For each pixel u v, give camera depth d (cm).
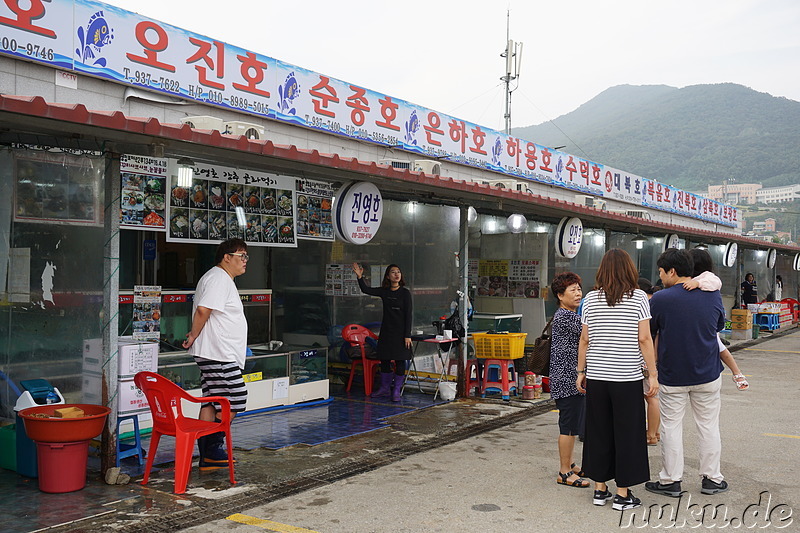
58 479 464
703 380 477
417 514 438
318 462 561
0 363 540
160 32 725
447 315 894
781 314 1939
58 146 483
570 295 516
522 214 980
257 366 752
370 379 880
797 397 891
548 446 623
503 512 444
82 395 509
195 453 588
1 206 524
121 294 647
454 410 784
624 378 444
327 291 941
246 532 404
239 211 589
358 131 996
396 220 919
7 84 602
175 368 658
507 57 2608
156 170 523
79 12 650
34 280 521
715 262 1795
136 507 442
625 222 1147
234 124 676
